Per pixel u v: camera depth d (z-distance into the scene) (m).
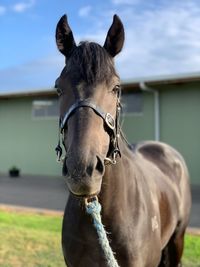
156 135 15.02
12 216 8.52
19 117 19.41
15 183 15.34
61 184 15.01
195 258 5.56
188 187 4.38
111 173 2.52
